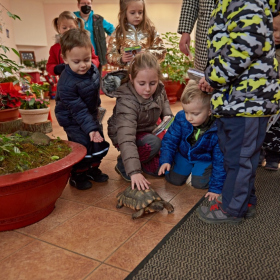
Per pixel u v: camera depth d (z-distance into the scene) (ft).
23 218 4.09
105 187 5.46
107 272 3.14
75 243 3.70
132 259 3.34
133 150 4.55
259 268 3.07
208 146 4.73
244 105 3.41
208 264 3.16
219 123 3.84
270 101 3.42
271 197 4.74
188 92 4.21
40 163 4.13
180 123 4.91
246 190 3.76
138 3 6.21
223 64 3.28
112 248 3.56
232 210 3.82
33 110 9.39
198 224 4.00
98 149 5.64
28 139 4.73
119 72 5.37
